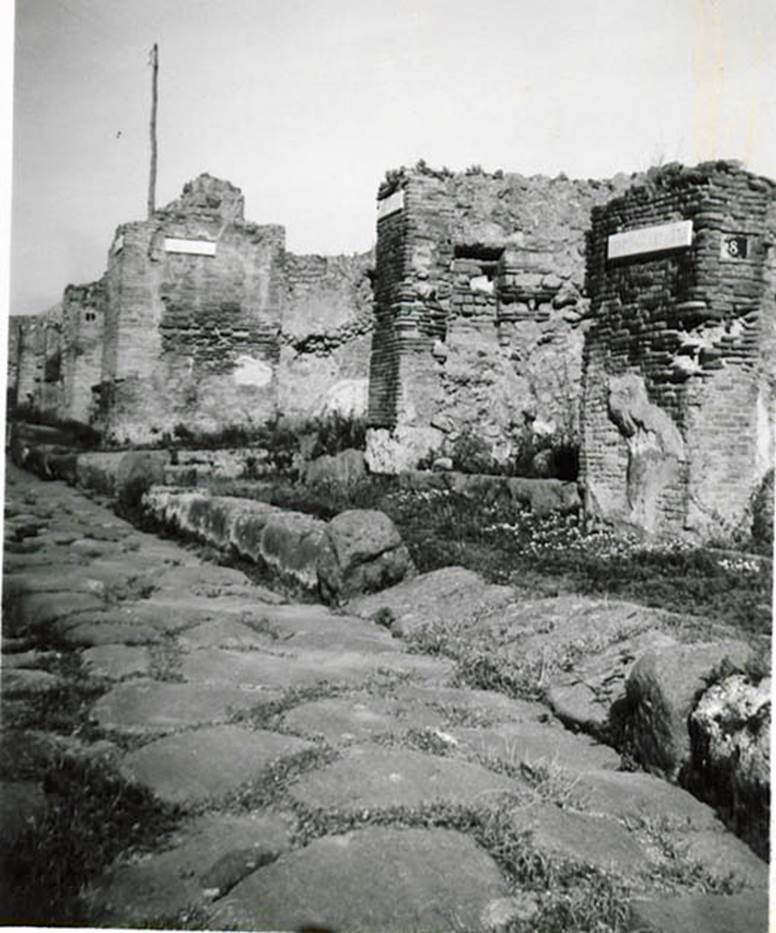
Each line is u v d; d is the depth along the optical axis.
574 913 2.95
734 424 7.58
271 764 3.71
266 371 16.25
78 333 18.88
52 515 10.02
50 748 3.81
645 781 3.76
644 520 7.80
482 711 4.45
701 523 7.52
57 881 3.07
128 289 15.55
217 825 3.30
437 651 5.32
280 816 3.37
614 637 4.91
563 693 4.50
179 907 2.93
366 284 17.38
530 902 3.00
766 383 7.67
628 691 4.06
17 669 4.78
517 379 12.27
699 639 4.74
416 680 4.85
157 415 15.71
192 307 15.88
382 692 4.61
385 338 12.04
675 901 3.07
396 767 3.70
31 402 21.08
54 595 6.24
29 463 14.62
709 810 3.55
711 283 7.43
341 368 17.34
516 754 3.93
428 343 11.73
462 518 8.80
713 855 3.28
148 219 15.60
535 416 12.22
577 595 5.95
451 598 6.02
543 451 10.72
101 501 11.30
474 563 6.99
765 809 3.32
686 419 7.52
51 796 3.46
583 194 12.47
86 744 3.91
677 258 7.61
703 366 7.53
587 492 8.32
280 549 6.99
